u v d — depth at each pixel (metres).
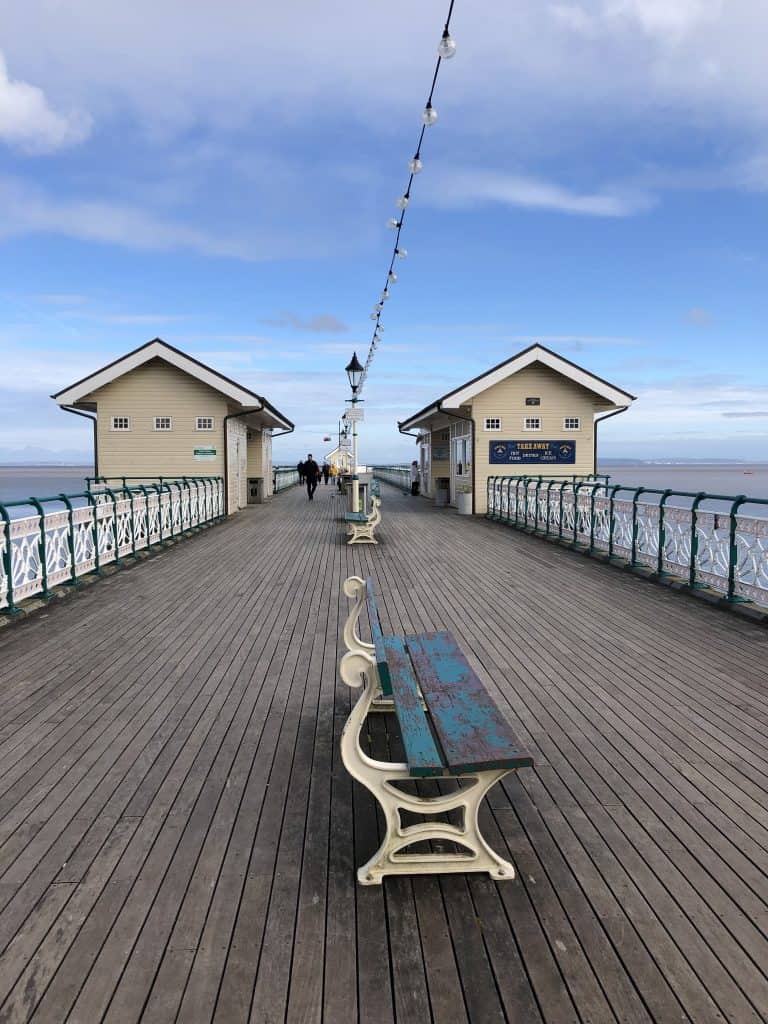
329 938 2.27
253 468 24.28
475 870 2.59
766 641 5.86
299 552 11.26
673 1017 1.96
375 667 2.62
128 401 18.09
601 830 2.92
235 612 6.90
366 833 2.90
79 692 4.59
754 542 6.66
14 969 2.13
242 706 4.34
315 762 3.56
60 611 6.96
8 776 3.39
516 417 18.72
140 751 3.68
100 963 2.15
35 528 7.24
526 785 3.32
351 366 14.96
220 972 2.12
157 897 2.47
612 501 10.09
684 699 4.48
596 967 2.15
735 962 2.17
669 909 2.41
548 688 4.69
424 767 2.37
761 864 2.68
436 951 2.21
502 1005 2.01
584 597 7.63
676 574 8.35
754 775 3.42
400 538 13.26
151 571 9.39
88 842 2.82
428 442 26.64
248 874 2.60
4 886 2.53
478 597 7.62
